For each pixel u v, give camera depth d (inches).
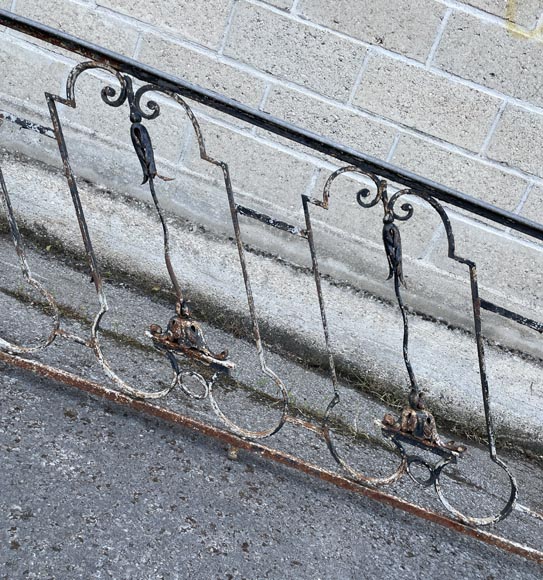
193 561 85.0
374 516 104.0
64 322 123.0
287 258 142.6
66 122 140.3
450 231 89.8
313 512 100.3
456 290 140.4
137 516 88.2
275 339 145.8
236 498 97.3
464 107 129.4
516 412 144.3
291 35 129.3
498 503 120.4
